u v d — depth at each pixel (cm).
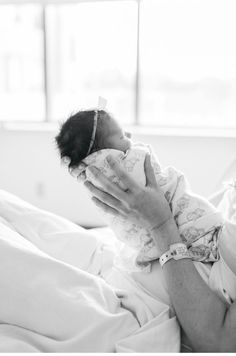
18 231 122
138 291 99
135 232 101
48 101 363
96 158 100
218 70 344
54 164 348
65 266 96
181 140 320
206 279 94
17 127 357
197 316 87
